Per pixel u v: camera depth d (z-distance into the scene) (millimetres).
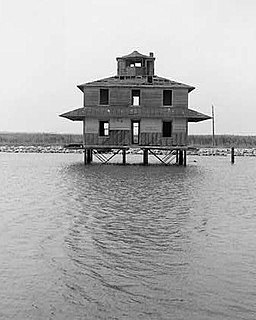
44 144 95125
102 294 9320
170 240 13469
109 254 12000
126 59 45812
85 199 21266
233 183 29297
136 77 44000
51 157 61969
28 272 10578
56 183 28203
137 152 72375
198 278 10250
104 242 13180
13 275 10375
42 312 8492
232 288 9664
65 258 11633
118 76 44281
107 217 16812
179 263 11281
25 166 43562
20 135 116562
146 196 22344
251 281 10078
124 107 42844
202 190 25203
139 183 28125
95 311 8531
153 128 42750
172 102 42750
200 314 8422
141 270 10766
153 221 16141
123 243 13086
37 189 25188
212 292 9445
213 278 10258
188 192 24156
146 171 37438
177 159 48688
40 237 13703
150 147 42656
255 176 34281
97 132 42906
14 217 16812
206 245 12977
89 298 9125
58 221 16062
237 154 69938
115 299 9086
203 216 17266
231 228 15195
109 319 8203
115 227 15109
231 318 8258
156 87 42562
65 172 36406
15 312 8492
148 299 9086
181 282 9992
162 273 10562
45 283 9906
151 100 42812
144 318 8250
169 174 34875
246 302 8953
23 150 76438
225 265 11164
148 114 42250
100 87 42812
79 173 35312
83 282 9977
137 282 10000
